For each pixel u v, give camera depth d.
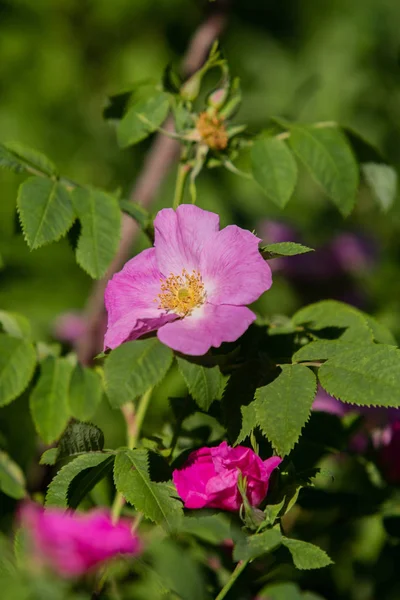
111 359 0.60
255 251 0.61
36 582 0.58
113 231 0.66
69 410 0.68
